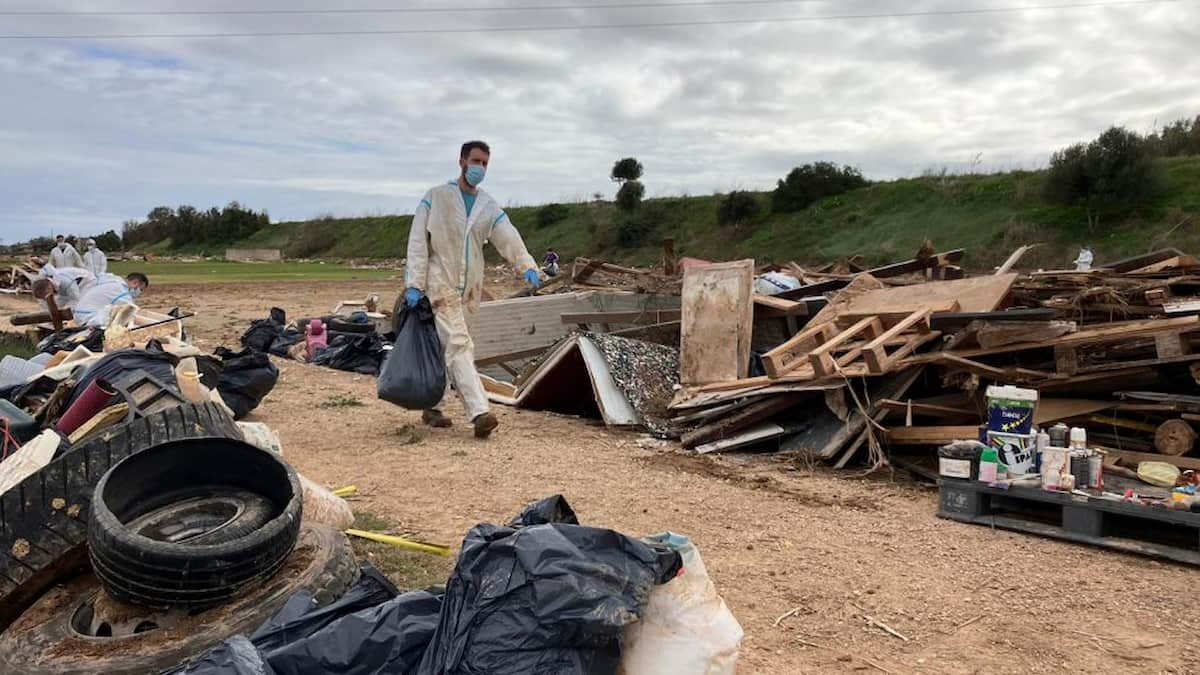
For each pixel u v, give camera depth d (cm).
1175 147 4847
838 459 772
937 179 4984
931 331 780
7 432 549
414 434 839
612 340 988
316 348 1420
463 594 285
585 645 273
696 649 283
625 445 838
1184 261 884
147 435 412
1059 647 400
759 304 1052
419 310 818
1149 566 508
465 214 827
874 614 436
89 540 350
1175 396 675
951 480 604
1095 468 572
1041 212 4181
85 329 1105
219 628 334
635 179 6444
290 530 367
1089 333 716
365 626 292
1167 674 375
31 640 341
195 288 3512
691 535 557
